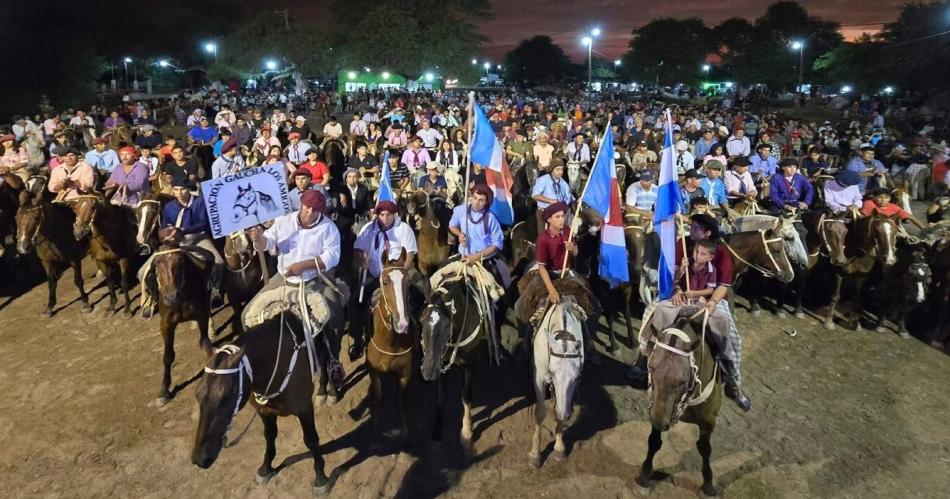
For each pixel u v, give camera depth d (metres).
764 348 9.87
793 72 91.81
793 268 10.31
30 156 17.78
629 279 9.22
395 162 14.81
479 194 7.93
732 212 11.21
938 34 40.56
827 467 7.03
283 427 7.66
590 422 7.77
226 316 10.66
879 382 8.86
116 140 18.95
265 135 16.73
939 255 10.25
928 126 32.19
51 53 45.19
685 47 99.19
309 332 6.29
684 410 5.92
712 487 6.50
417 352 7.89
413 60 61.09
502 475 6.86
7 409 8.12
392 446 7.31
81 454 7.23
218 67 69.75
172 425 7.73
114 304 10.91
